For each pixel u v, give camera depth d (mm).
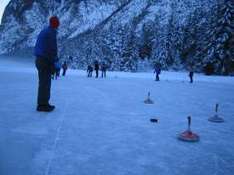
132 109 7551
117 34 65312
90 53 67062
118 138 4562
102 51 65125
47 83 6391
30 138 4273
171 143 4449
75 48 94375
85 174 3104
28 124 5125
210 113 7734
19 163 3285
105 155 3742
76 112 6590
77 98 9180
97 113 6617
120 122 5762
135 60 62562
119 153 3848
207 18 72250
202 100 11102
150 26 89375
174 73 50812
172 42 68375
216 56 46594
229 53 46344
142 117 6457
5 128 4754
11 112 6133
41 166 3244
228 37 46594
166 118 6512
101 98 9555
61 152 3748
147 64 70188
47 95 6434
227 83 28594
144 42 75562
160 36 72188
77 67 67062
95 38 70500
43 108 6422
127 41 63125
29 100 7949
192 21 75438
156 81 26328
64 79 22281
